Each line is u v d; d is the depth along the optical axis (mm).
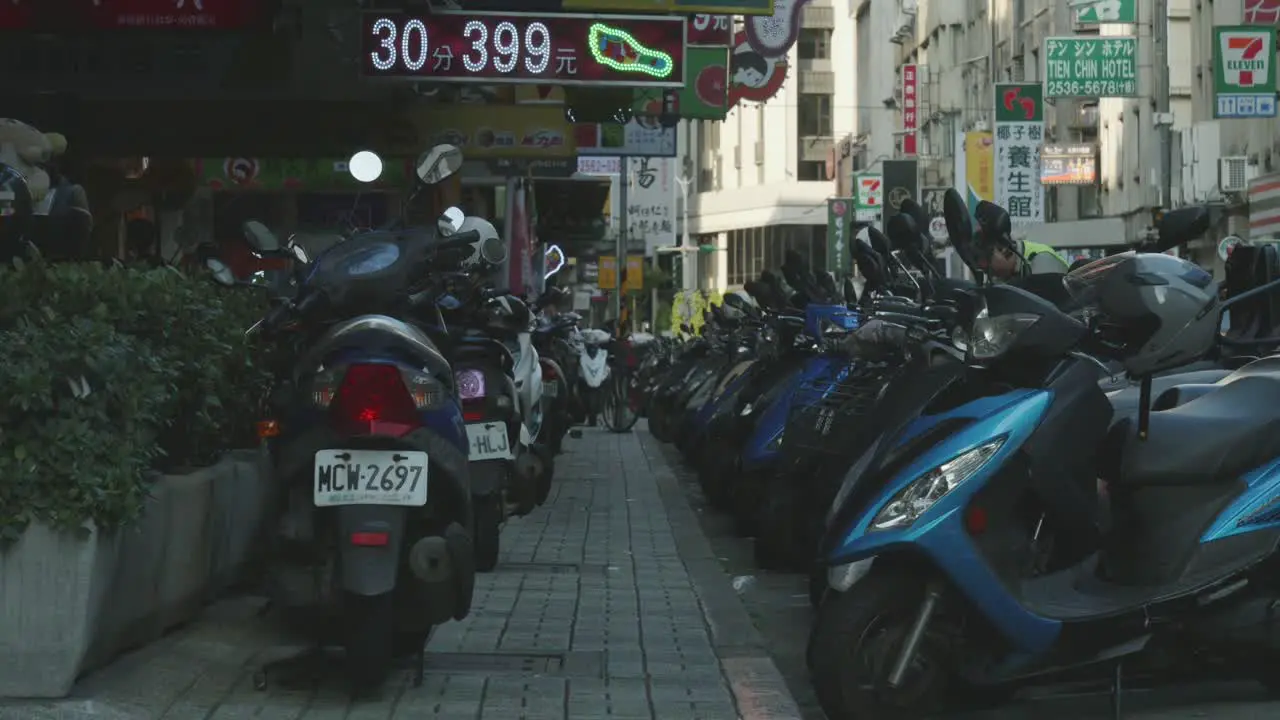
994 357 8312
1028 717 8758
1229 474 8570
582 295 83750
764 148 147875
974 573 8016
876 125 118312
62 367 8133
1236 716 8656
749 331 21344
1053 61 53094
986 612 8047
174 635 10008
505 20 17859
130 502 8102
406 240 9219
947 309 8672
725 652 10672
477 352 12992
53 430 7969
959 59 94250
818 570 11438
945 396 8539
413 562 8453
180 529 9742
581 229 49844
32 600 7926
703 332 30359
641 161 78500
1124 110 70938
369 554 8250
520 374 16250
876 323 11000
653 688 9414
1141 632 8266
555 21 17922
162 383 9219
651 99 24750
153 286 9664
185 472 10391
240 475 11320
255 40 17766
